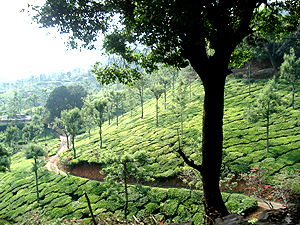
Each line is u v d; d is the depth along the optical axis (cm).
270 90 3412
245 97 6159
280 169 2812
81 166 5041
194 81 9662
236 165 3102
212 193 701
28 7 820
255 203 2167
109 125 9125
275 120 4475
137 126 6831
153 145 4719
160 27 717
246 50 1098
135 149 4797
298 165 2808
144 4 647
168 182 3394
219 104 706
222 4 679
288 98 5119
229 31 688
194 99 7419
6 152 2462
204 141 722
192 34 683
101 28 927
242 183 2822
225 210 689
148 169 3784
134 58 1012
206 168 713
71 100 12150
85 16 896
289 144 3428
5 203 4116
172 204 2650
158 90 6234
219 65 700
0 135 9988
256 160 3170
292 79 4875
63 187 4078
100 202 3241
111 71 1034
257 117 3484
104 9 862
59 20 884
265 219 364
